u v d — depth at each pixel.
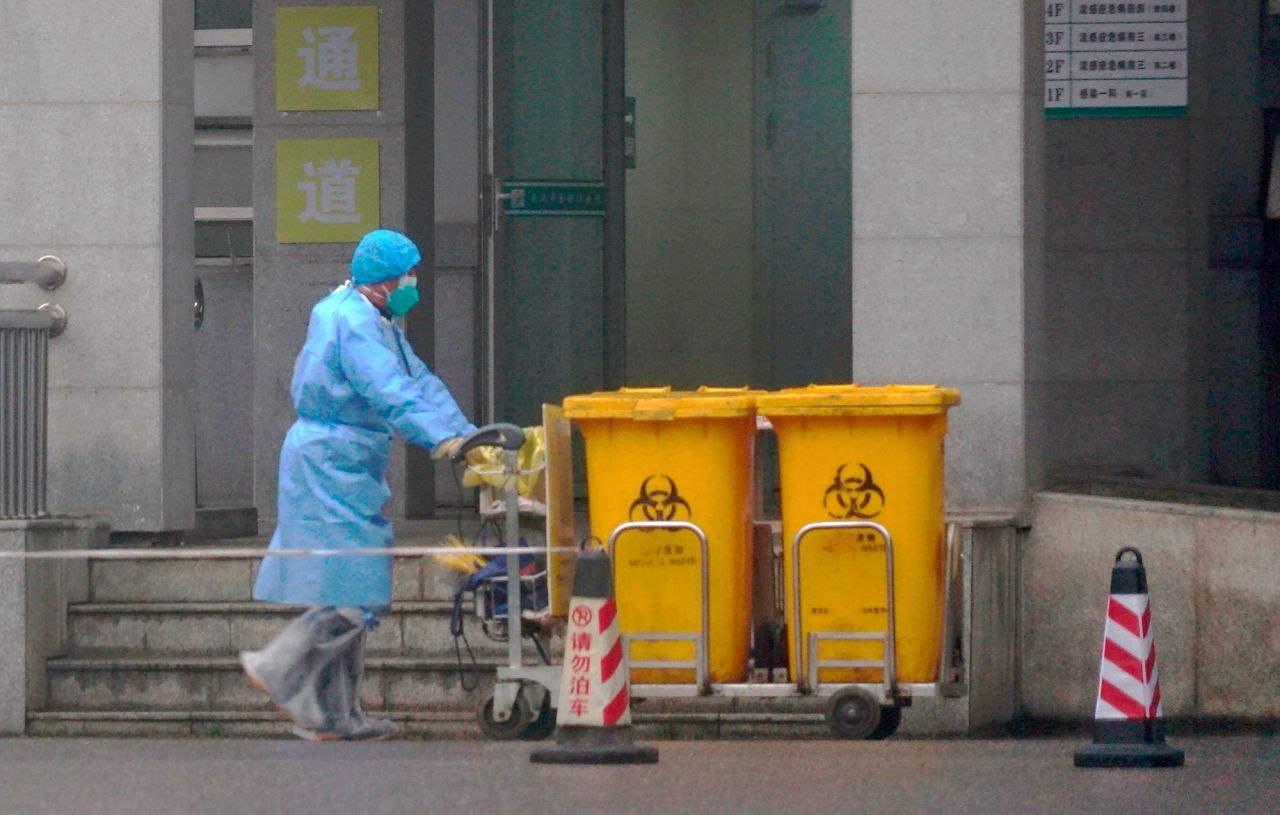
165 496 38.06
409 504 52.38
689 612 29.44
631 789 24.16
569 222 59.50
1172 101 53.16
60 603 35.12
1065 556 36.19
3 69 38.47
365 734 29.89
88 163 38.28
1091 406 53.47
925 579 29.42
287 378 52.50
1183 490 44.75
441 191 59.97
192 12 39.59
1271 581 32.06
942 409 29.28
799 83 66.75
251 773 25.44
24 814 22.50
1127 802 23.23
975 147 37.25
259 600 33.97
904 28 37.31
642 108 68.38
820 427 29.50
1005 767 26.08
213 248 59.19
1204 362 53.97
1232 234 58.19
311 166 52.25
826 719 29.67
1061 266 53.41
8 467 35.22
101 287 38.16
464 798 23.42
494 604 30.62
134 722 33.75
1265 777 25.19
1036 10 37.91
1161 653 34.03
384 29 52.12
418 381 30.23
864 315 37.41
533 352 59.66
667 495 29.52
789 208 67.12
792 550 29.45
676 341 68.44
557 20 59.25
